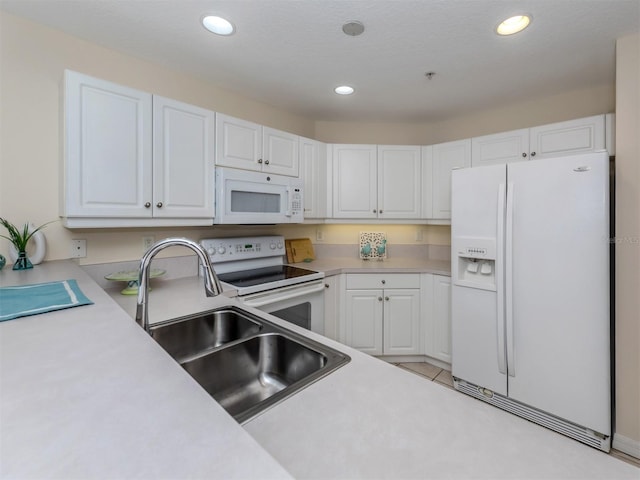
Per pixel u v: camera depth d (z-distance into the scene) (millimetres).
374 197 2814
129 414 435
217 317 1338
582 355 1624
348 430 535
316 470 438
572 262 1639
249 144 2154
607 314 1563
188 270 2139
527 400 1804
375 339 2592
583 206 1604
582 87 2264
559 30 1591
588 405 1613
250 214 2100
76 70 1683
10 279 1243
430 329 2537
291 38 1683
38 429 395
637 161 1580
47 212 1609
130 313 1306
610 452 1601
